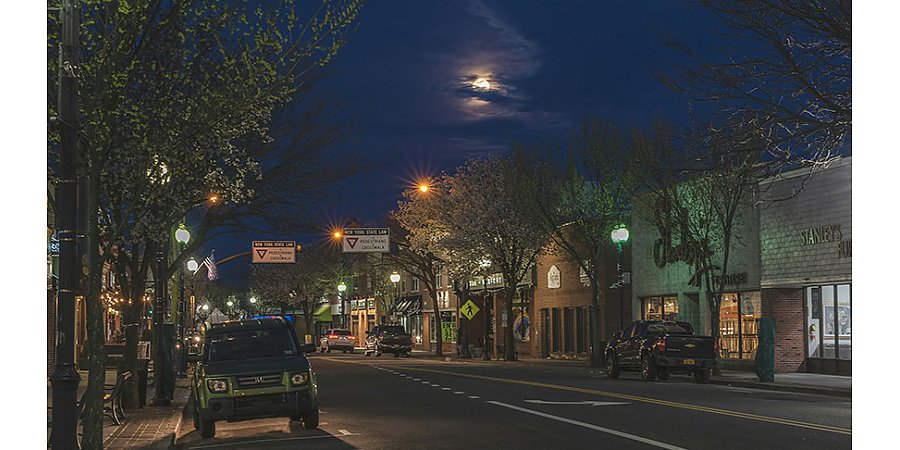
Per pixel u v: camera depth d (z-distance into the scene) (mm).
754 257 37188
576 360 54562
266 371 18047
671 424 17344
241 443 16891
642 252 46906
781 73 22000
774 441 14703
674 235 43031
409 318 95750
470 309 57250
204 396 17750
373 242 58000
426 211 62344
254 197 27656
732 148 23422
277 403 17906
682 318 42906
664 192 36125
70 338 11242
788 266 35250
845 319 33062
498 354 68812
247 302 152625
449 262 61781
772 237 36062
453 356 69062
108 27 13141
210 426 17922
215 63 15383
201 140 15914
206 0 14266
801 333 35750
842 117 21641
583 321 54219
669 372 32969
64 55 11430
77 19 11539
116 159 16344
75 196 11391
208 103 14555
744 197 36781
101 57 12727
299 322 115562
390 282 93625
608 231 45750
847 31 20406
